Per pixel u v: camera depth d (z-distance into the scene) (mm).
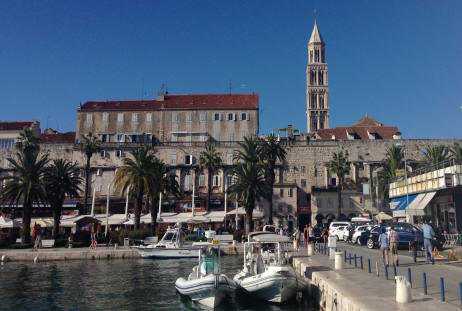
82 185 80375
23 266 33812
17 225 50094
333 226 50219
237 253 43094
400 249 31672
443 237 34031
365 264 22828
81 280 26484
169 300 20688
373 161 82812
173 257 39562
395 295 13656
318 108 137375
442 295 12383
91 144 73688
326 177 82250
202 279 19750
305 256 29719
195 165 80562
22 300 20406
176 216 60562
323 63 140500
